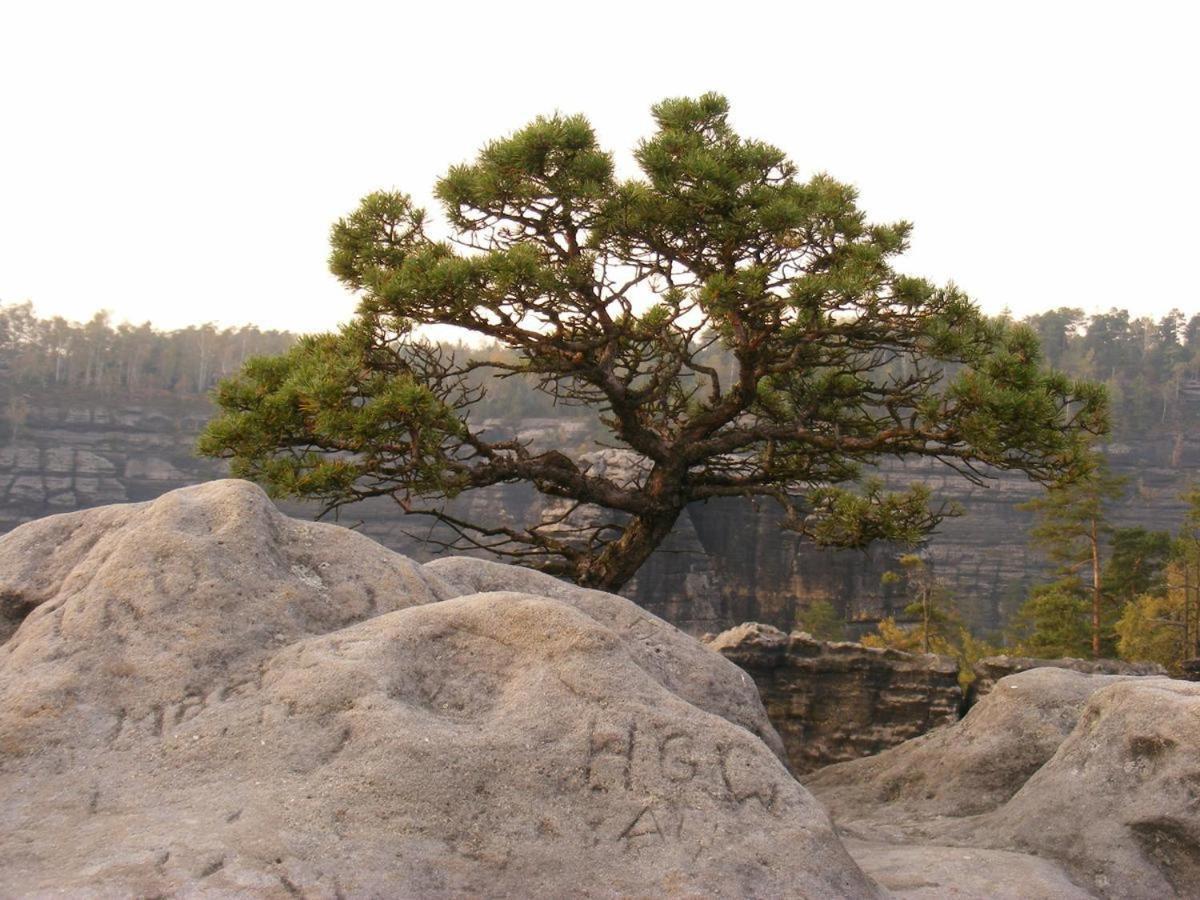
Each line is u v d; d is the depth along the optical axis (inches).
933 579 3262.8
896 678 810.2
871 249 631.8
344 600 253.0
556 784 203.0
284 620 239.1
